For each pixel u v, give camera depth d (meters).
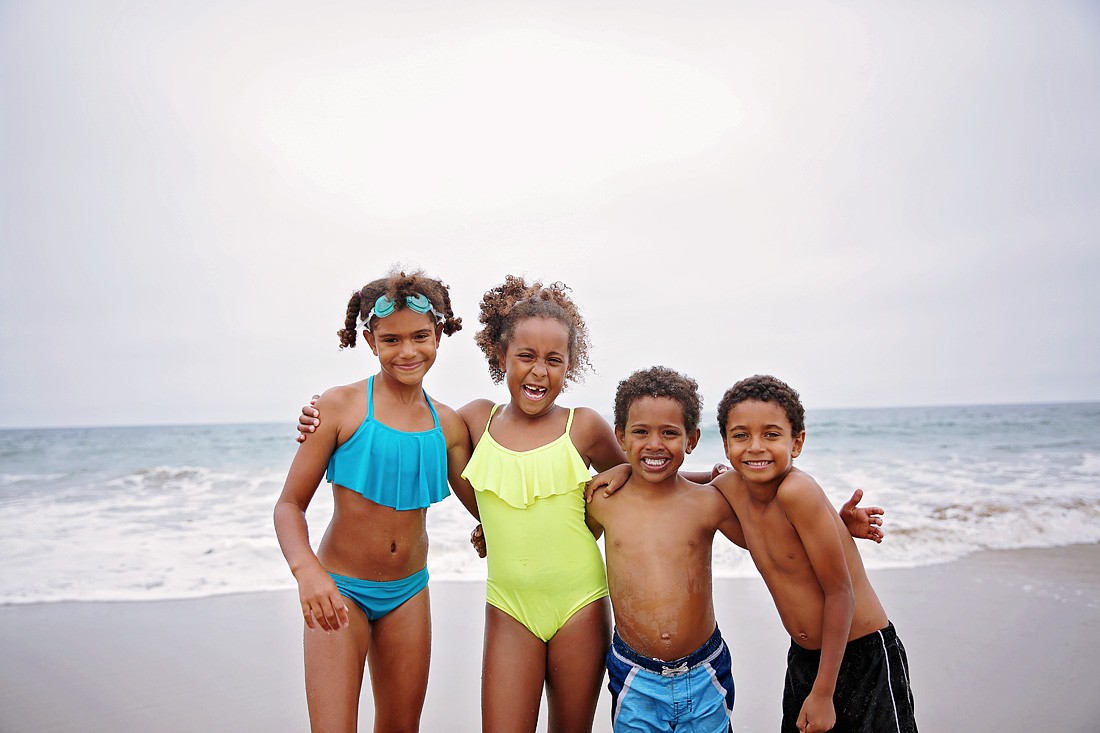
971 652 5.28
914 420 25.67
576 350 3.87
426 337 3.40
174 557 7.93
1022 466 14.34
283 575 7.32
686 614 3.22
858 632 3.16
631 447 3.31
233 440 22.75
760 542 3.24
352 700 3.13
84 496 12.32
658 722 3.18
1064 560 7.54
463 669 5.17
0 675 5.11
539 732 4.37
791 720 3.27
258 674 5.11
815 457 16.64
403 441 3.33
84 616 6.23
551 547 3.40
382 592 3.34
